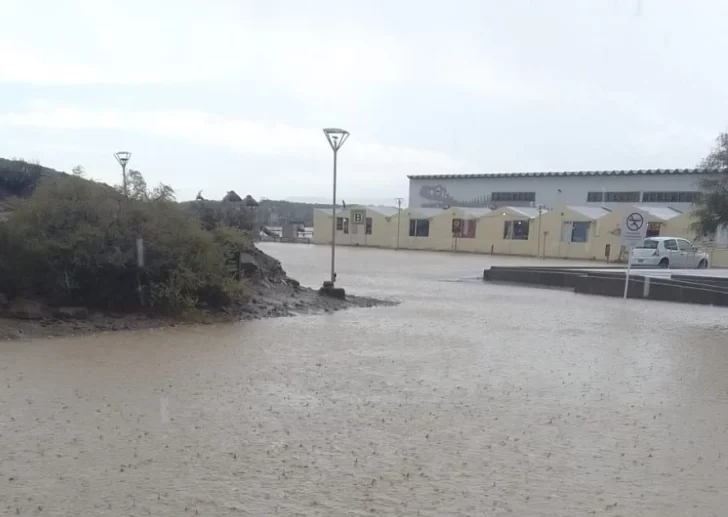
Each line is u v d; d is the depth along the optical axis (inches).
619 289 994.1
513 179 3107.8
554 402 343.9
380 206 3152.1
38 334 494.9
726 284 964.6
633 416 320.5
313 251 2262.6
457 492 219.1
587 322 677.9
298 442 266.7
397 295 917.8
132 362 412.8
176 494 211.5
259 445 261.7
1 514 193.8
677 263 1482.5
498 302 866.8
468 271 1454.2
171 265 607.5
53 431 272.2
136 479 223.3
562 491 222.7
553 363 450.6
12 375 368.2
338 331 570.9
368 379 385.1
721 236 1892.2
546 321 678.5
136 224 612.4
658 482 233.6
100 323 544.7
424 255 2229.3
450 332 582.9
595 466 248.4
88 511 197.3
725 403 350.0
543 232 2325.3
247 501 207.2
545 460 253.3
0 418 288.5
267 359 435.8
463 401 340.2
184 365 408.2
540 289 1101.7
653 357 482.3
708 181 1398.9
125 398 326.0
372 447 263.0
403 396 346.9
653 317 730.8
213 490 215.3
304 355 454.9
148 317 581.6
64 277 565.6
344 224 2977.4
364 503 208.2
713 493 224.5
